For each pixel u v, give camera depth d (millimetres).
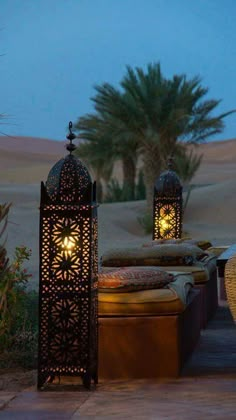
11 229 24312
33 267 15359
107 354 5023
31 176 77438
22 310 6547
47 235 4707
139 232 28297
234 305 4867
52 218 4691
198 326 6715
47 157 103375
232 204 32281
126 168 35219
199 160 29141
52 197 4695
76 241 4691
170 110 26516
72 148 4754
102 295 5035
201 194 34844
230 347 6395
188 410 4078
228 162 94562
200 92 26844
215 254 9602
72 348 4750
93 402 4348
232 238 24578
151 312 5020
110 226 27703
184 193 35531
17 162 97562
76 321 4738
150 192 27969
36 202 38938
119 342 5020
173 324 5023
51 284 4730
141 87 26469
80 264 4703
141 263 7406
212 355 5969
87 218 4672
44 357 4758
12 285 6141
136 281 5074
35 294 7992
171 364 5031
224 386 4723
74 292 4727
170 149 27406
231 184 35812
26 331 6375
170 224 9672
